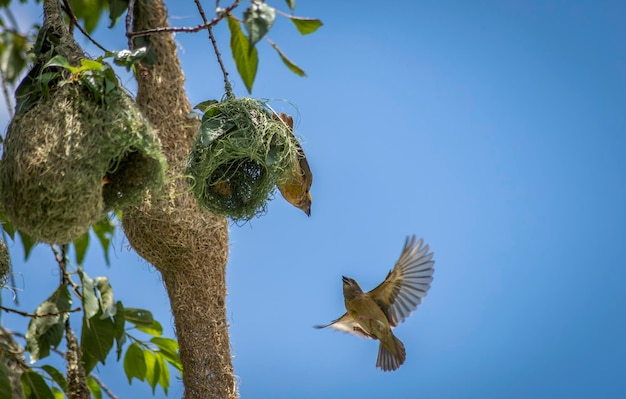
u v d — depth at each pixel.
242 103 9.62
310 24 8.86
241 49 9.89
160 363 11.41
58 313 10.45
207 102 9.77
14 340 11.26
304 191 10.78
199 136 9.55
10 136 8.55
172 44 10.69
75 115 8.51
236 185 10.01
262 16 8.18
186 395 10.26
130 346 11.36
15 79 12.60
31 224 8.39
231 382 10.37
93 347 10.61
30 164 8.30
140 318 11.13
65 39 9.15
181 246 10.31
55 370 10.97
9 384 9.80
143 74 10.33
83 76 8.64
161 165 9.07
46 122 8.46
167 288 10.59
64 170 8.32
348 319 11.05
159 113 10.44
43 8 9.45
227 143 9.43
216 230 10.50
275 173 9.73
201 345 10.30
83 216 8.47
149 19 10.65
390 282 10.71
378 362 10.72
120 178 9.10
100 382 11.29
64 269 10.89
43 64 8.95
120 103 8.70
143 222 10.25
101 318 10.40
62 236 8.48
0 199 8.50
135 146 8.76
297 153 9.92
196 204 10.40
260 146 9.54
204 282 10.44
